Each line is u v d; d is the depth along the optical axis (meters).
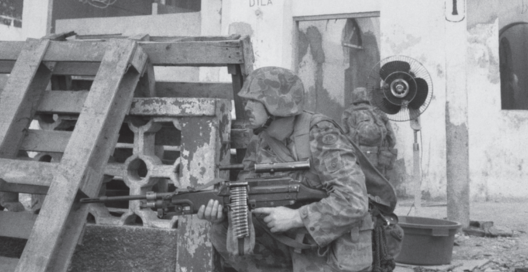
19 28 11.59
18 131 3.24
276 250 2.95
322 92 12.34
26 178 2.98
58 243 2.88
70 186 2.87
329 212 2.53
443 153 9.72
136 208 3.37
